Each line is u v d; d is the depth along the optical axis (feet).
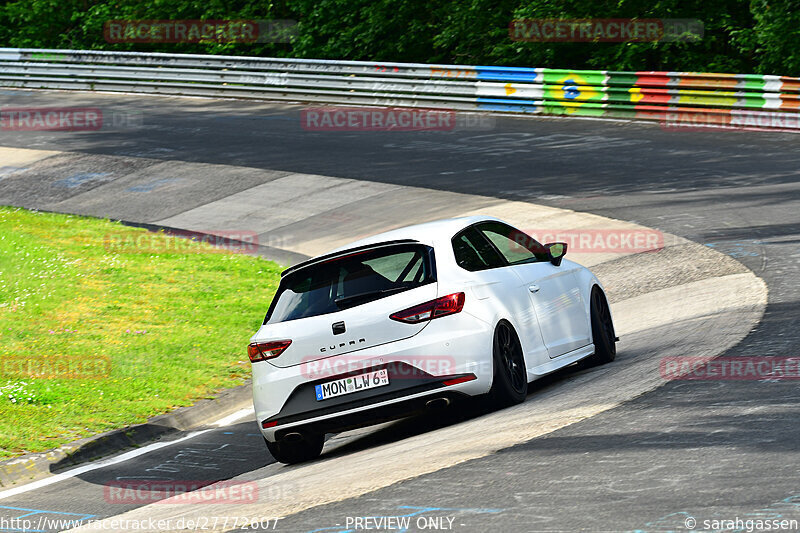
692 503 56.18
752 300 127.44
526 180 255.50
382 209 244.22
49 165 325.01
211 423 119.96
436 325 87.30
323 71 406.82
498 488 64.69
